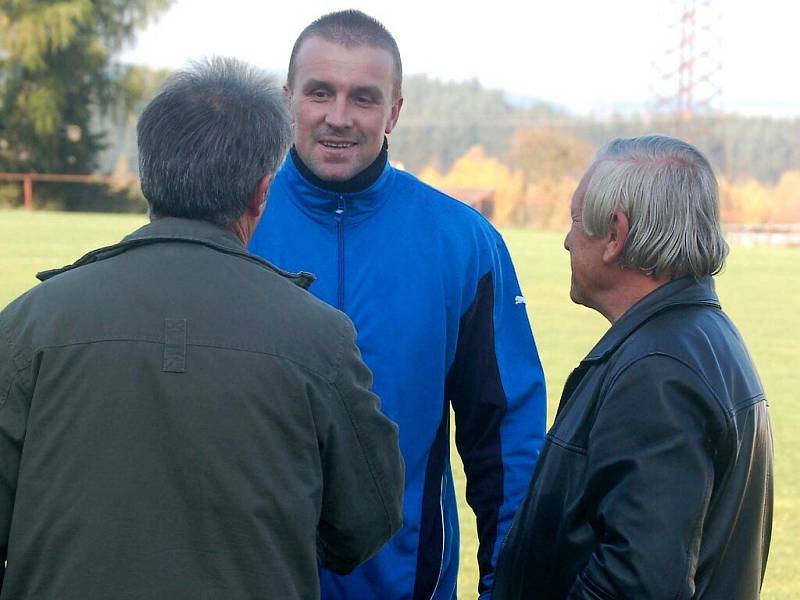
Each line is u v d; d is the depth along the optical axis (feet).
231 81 5.89
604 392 6.01
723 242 6.24
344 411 5.63
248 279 5.59
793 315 48.93
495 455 8.11
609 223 6.26
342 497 5.76
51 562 5.20
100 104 119.34
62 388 5.31
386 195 8.02
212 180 5.65
